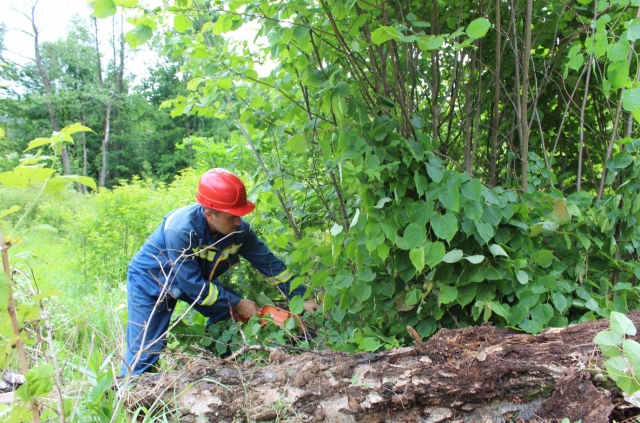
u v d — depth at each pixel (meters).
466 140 2.58
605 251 2.16
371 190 1.99
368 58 2.60
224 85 2.29
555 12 2.54
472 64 2.51
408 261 2.04
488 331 1.74
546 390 1.47
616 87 1.83
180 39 2.17
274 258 2.83
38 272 4.80
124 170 31.44
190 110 2.75
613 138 2.30
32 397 1.21
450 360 1.58
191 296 2.41
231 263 2.80
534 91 2.84
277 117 2.50
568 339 1.61
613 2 1.78
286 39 1.93
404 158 1.88
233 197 2.46
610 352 1.28
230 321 2.60
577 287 2.01
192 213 2.51
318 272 2.19
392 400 1.54
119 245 6.20
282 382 1.68
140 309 2.49
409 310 2.15
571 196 2.16
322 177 2.87
